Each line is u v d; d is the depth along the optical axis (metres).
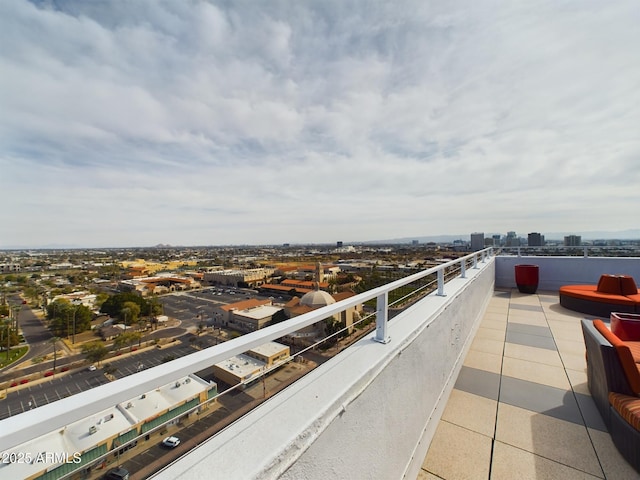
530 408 2.52
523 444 2.10
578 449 2.02
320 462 0.90
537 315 5.33
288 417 0.89
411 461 1.72
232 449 0.75
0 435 0.40
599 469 1.84
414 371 1.79
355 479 1.10
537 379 3.01
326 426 0.93
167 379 0.61
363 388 1.16
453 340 2.92
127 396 0.56
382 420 1.34
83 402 0.50
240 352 0.76
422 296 2.82
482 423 2.36
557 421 2.33
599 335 2.33
